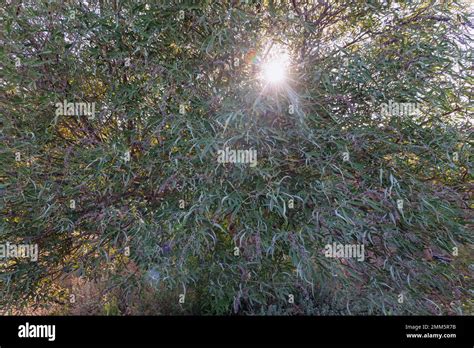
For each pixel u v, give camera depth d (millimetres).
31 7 1079
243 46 1168
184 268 1221
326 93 1186
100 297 1326
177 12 1118
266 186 1136
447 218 1110
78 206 1240
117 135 1214
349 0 1234
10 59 1052
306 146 1200
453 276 1173
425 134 1151
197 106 1193
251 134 1123
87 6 1151
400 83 1141
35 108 1113
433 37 1149
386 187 1134
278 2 1246
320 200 1163
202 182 1156
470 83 1146
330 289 1311
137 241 1194
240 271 1302
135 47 1154
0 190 1085
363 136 1179
